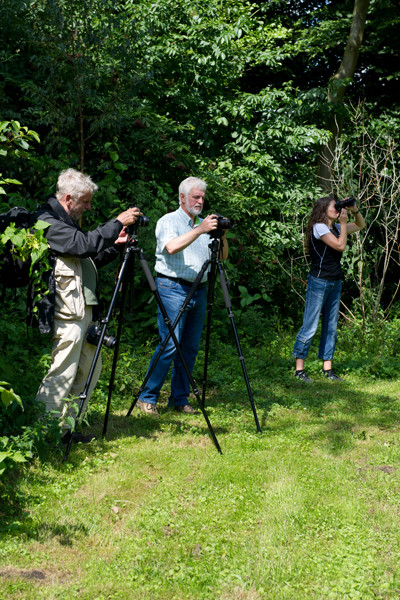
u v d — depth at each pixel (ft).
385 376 21.63
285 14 45.73
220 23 33.83
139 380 18.51
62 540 9.50
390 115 40.45
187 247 15.87
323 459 13.32
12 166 22.38
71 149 25.98
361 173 31.17
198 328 16.58
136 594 8.23
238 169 31.71
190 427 15.23
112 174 24.20
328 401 18.39
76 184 12.49
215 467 12.51
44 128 26.08
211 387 19.54
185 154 28.53
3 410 11.98
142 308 23.97
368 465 13.08
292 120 35.01
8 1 23.47
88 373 13.44
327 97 37.06
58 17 22.09
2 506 10.30
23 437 11.56
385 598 8.30
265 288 29.58
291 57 41.47
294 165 36.91
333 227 21.25
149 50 30.04
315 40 41.65
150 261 23.18
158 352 15.24
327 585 8.57
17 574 8.54
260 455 13.33
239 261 27.50
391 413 17.11
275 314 29.19
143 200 24.35
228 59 35.17
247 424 15.84
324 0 45.50
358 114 35.45
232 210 28.66
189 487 11.60
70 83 22.91
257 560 9.15
